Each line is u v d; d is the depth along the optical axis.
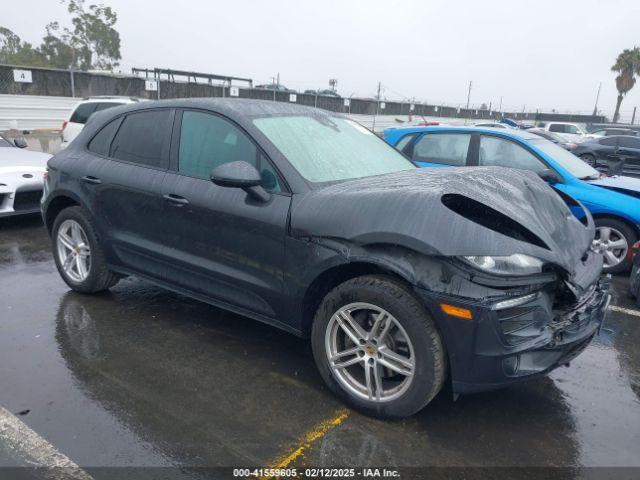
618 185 6.05
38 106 19.20
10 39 45.00
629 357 3.87
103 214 4.20
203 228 3.50
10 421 2.81
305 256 3.01
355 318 2.97
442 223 2.61
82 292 4.62
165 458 2.56
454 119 39.66
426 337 2.66
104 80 20.97
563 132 29.56
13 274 5.19
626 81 55.41
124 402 3.02
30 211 6.89
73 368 3.38
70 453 2.58
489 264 2.52
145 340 3.81
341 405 3.06
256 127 3.42
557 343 2.70
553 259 2.66
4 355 3.52
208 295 3.64
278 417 2.93
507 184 3.26
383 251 2.74
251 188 3.16
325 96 26.39
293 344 3.83
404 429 2.86
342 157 3.65
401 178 3.25
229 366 3.48
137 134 4.10
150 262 3.95
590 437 2.86
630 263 5.81
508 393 3.28
